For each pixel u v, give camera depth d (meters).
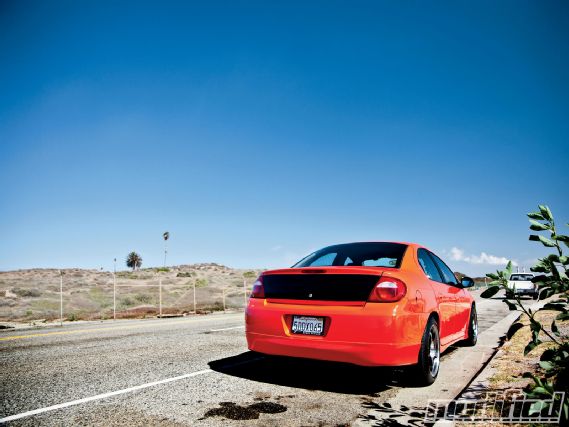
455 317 5.30
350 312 3.56
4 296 25.77
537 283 2.34
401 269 4.05
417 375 3.88
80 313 17.48
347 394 3.72
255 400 3.54
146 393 3.77
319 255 4.88
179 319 12.31
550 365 2.38
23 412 3.23
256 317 4.09
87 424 2.96
